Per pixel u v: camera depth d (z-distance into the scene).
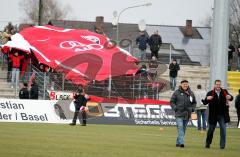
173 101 44.75
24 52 88.25
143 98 86.94
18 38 90.19
